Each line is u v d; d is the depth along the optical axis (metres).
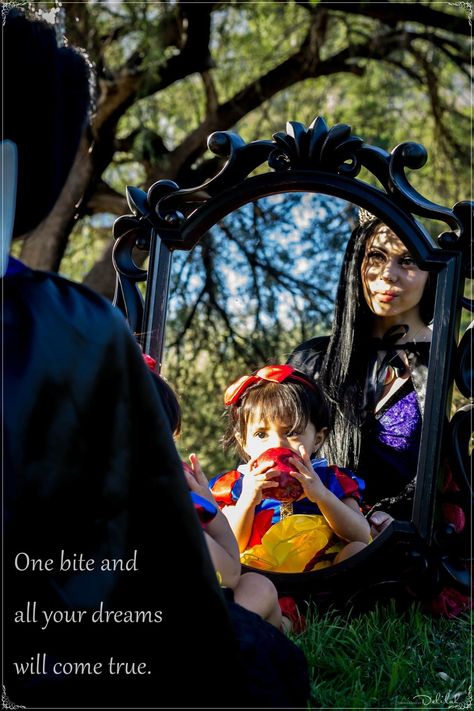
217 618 1.31
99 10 5.79
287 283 3.01
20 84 1.30
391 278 2.61
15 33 1.31
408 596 2.44
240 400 2.59
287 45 7.43
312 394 2.60
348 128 2.47
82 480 1.21
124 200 6.53
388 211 2.46
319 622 2.38
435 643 2.31
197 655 1.31
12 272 1.31
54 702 1.25
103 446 1.23
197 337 3.20
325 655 2.20
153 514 1.28
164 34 5.92
